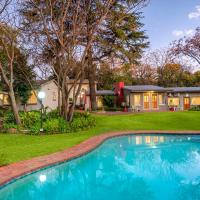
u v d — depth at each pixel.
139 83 74.62
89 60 34.69
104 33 34.03
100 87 67.50
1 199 10.44
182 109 51.09
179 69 74.75
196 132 25.56
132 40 36.28
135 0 30.58
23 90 40.31
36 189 11.67
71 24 28.55
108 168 15.41
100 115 37.34
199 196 11.20
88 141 20.39
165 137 25.02
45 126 24.67
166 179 13.56
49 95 46.06
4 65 34.22
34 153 16.11
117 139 24.11
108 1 27.78
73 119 28.42
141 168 15.53
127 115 36.59
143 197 11.09
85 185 12.42
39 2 27.58
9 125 25.64
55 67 30.92
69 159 15.27
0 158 13.78
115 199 10.88
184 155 18.92
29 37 30.41
